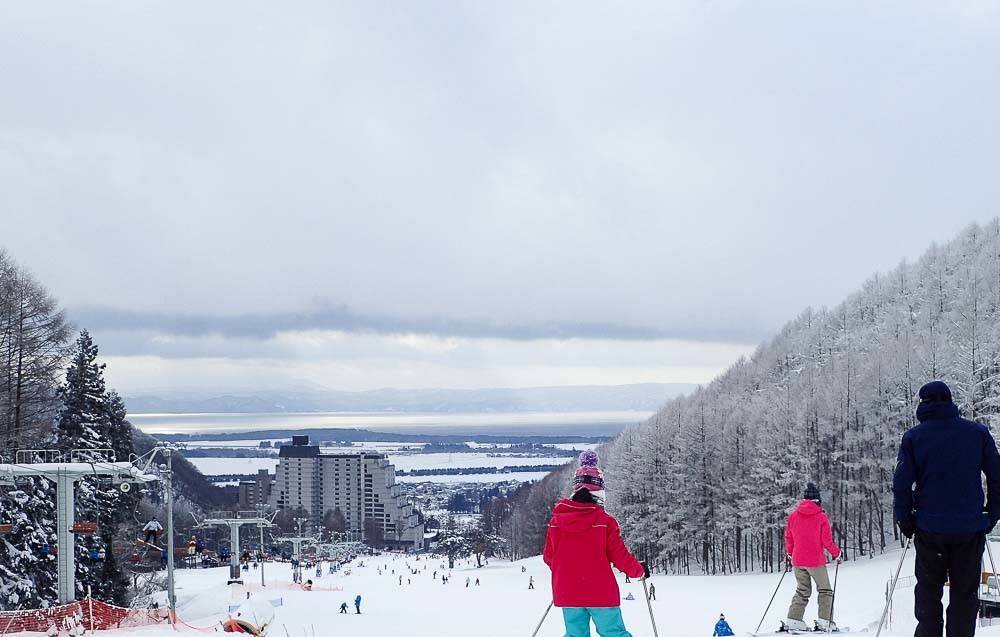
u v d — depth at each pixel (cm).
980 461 658
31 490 3338
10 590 3159
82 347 4325
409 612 4178
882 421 7012
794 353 14312
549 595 5503
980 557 658
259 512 7100
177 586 6950
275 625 3189
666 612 3541
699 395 12612
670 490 8425
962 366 6456
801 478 7025
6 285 3772
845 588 3966
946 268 13938
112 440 4338
